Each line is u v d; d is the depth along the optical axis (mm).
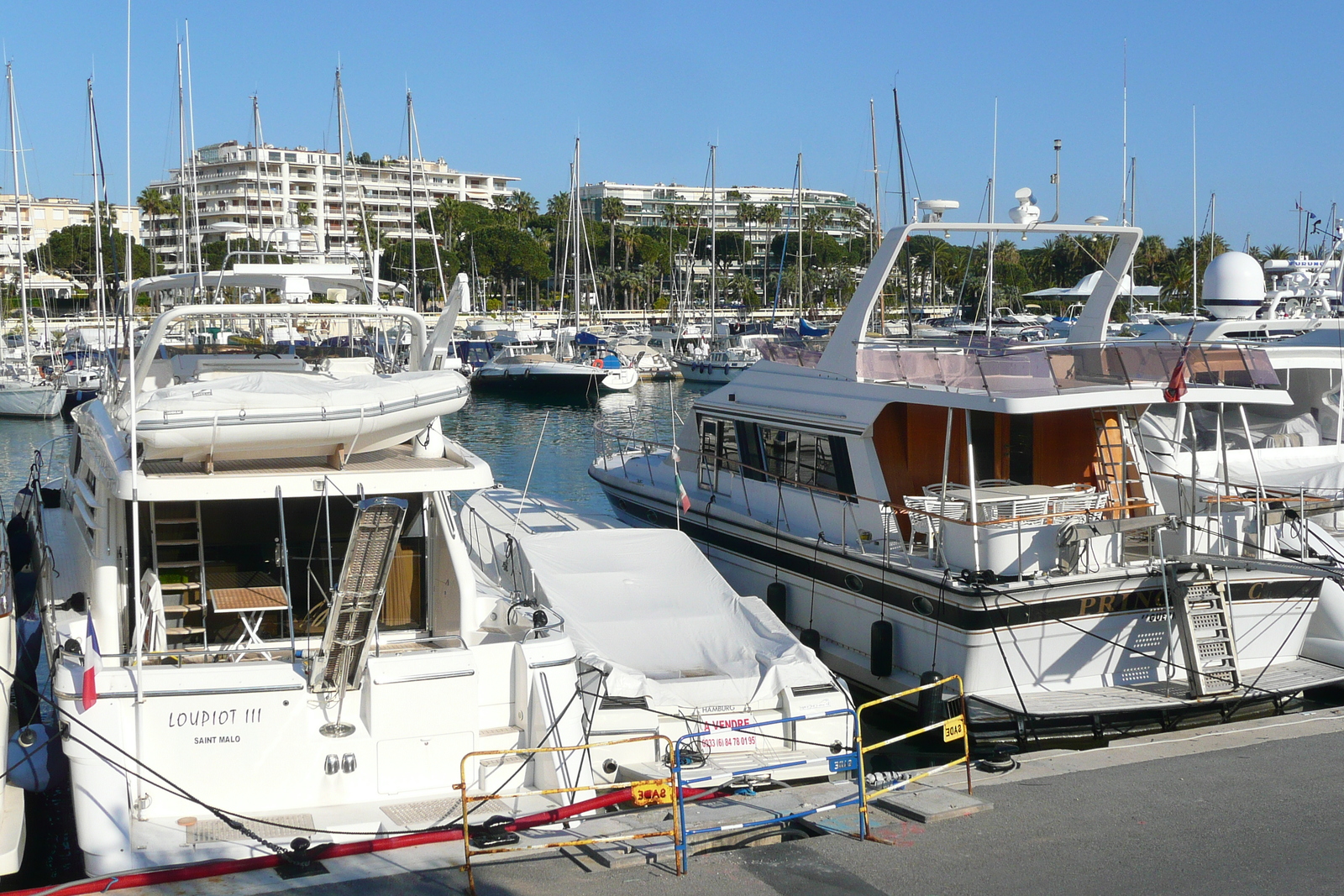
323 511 8211
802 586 12289
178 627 8023
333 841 6871
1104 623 10172
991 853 7113
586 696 8414
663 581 10578
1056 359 10594
